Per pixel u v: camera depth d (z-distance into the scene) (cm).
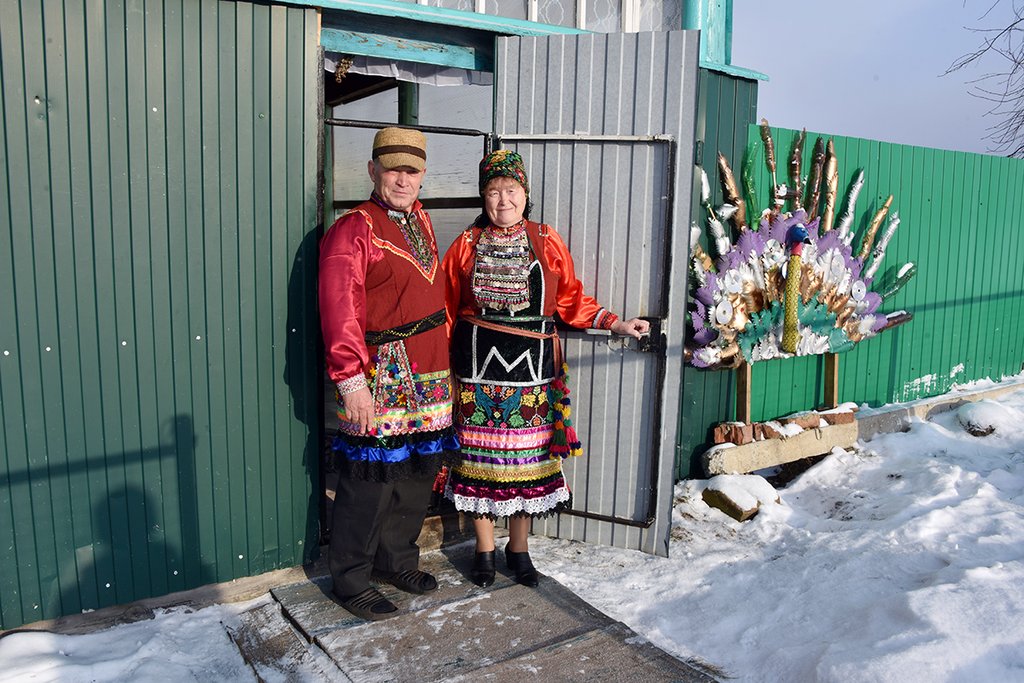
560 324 359
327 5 293
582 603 304
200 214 279
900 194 543
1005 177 628
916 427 526
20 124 248
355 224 268
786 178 461
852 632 274
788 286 428
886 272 547
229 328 290
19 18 244
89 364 267
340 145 748
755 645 279
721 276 422
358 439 274
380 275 270
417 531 311
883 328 520
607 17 409
